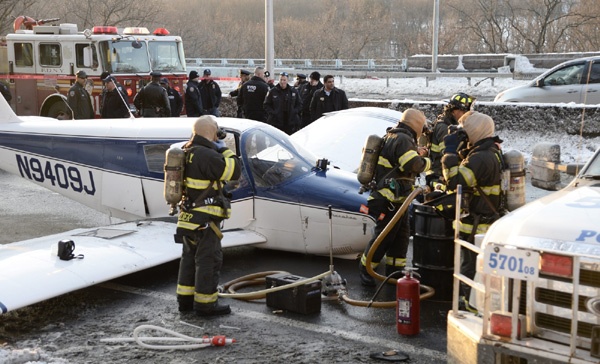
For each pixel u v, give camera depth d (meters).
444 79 30.78
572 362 3.88
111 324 6.36
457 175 5.93
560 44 47.97
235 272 7.93
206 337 5.92
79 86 15.66
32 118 10.00
